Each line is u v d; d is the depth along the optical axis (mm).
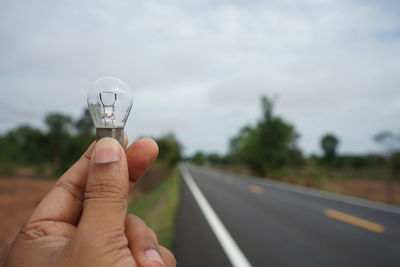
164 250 1011
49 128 31531
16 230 5977
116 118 860
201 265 4004
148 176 17141
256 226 6656
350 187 19734
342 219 7957
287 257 4559
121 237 782
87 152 974
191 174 36531
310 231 6402
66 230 886
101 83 870
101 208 767
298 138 47781
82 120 17797
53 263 760
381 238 5969
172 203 9805
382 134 14312
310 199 12492
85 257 739
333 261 4461
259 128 35812
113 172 784
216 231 5934
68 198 928
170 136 33688
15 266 800
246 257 4426
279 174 31266
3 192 12758
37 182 17797
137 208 8180
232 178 29172
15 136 36781
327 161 39188
